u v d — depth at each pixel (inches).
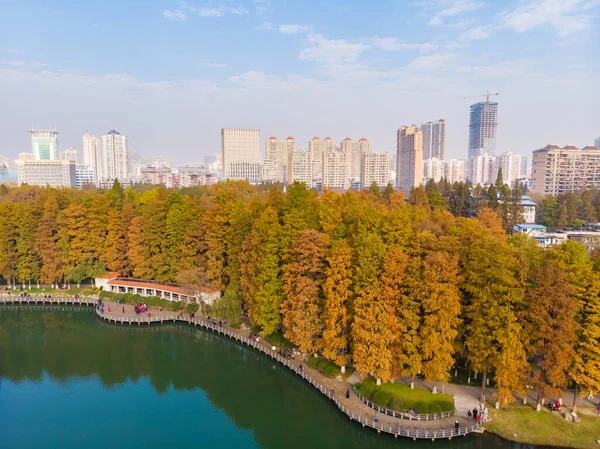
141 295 3976.4
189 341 3270.2
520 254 2064.5
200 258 3641.7
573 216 6043.3
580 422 1963.6
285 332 2667.3
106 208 4242.1
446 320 2047.2
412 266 2162.9
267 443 2090.3
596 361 1897.1
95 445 2054.6
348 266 2343.8
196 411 2386.8
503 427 1957.4
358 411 2119.8
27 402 2453.2
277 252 2797.7
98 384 2679.6
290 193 3420.3
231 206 3572.8
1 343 3238.2
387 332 2127.2
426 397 2140.7
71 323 3624.5
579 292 1984.5
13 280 4308.6
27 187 6875.0
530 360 2386.8
